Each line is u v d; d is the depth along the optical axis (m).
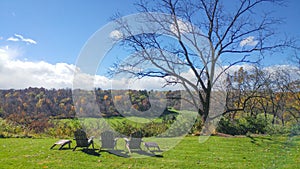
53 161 6.19
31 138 10.48
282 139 10.68
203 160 6.76
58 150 7.54
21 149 7.66
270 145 9.34
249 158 7.16
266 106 18.20
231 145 9.21
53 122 11.62
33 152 7.21
